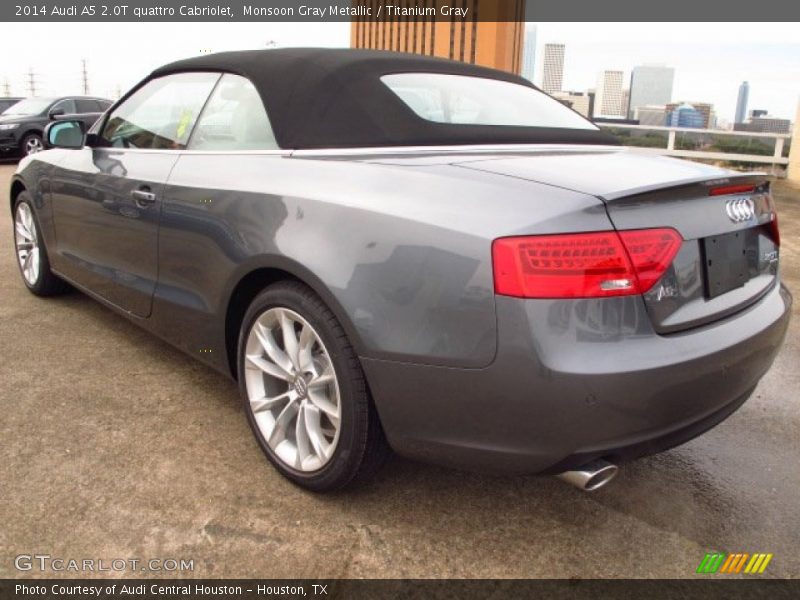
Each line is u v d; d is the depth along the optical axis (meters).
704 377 1.80
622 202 1.72
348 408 1.99
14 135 12.84
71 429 2.54
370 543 1.98
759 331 1.99
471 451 1.81
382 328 1.85
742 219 2.08
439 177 1.92
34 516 2.02
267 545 1.95
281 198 2.16
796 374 3.42
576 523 2.12
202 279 2.48
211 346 2.54
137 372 3.08
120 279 3.02
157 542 1.93
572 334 1.65
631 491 2.31
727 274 2.00
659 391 1.70
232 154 2.49
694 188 1.86
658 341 1.73
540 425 1.69
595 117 13.23
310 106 2.35
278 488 2.22
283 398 2.27
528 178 1.86
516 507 2.19
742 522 2.15
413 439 1.90
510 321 1.66
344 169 2.11
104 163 3.14
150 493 2.16
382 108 2.36
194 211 2.48
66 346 3.36
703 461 2.54
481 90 2.78
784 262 5.81
